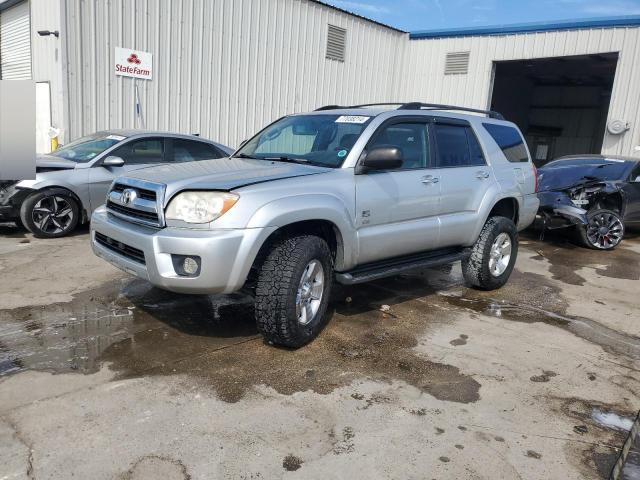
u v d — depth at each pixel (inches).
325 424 124.3
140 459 108.0
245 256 144.4
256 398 133.9
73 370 143.0
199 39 480.4
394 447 117.0
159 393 133.4
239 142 534.0
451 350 170.7
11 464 104.3
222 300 202.4
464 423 128.3
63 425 117.7
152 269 145.8
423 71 698.2
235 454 111.4
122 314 184.4
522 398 142.1
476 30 646.5
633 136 551.5
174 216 146.9
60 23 396.8
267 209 147.9
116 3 422.3
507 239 240.7
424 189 197.5
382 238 183.3
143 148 323.9
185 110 482.9
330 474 106.9
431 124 209.9
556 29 590.6
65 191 293.6
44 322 174.9
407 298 222.1
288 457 111.4
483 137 234.1
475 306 217.2
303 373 148.6
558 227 354.9
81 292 205.0
